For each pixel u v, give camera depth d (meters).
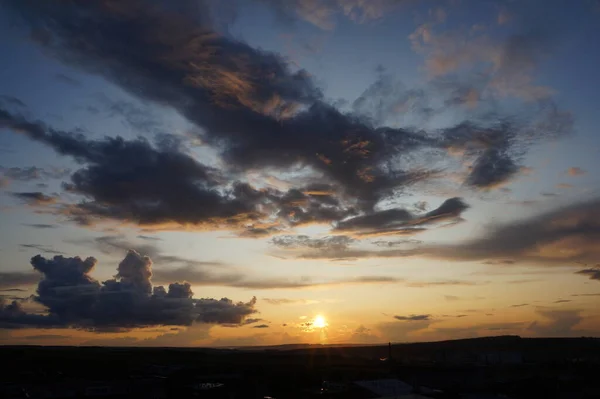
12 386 90.81
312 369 127.69
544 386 91.75
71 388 89.69
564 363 129.88
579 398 85.62
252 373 111.50
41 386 91.25
